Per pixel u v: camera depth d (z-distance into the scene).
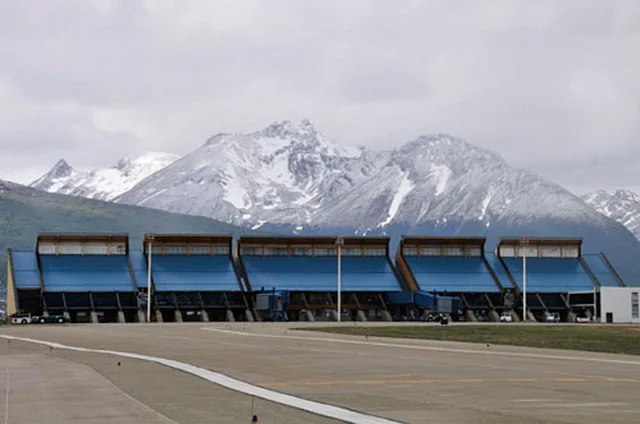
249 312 196.12
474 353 82.50
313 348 89.50
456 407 42.59
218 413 40.09
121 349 88.06
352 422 37.56
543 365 67.94
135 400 44.94
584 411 41.50
